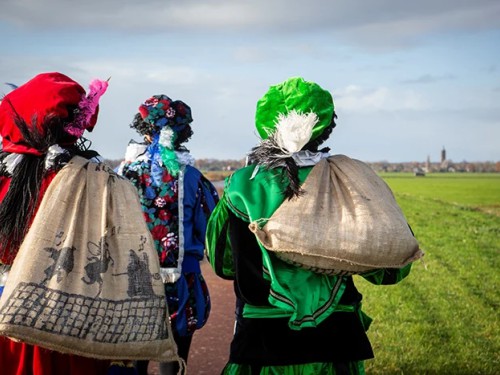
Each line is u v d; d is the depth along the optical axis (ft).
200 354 22.66
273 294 11.86
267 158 12.49
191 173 18.04
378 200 12.12
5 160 12.39
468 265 40.50
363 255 11.69
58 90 12.49
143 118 18.08
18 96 12.53
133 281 11.76
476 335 23.95
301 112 12.89
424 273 37.42
